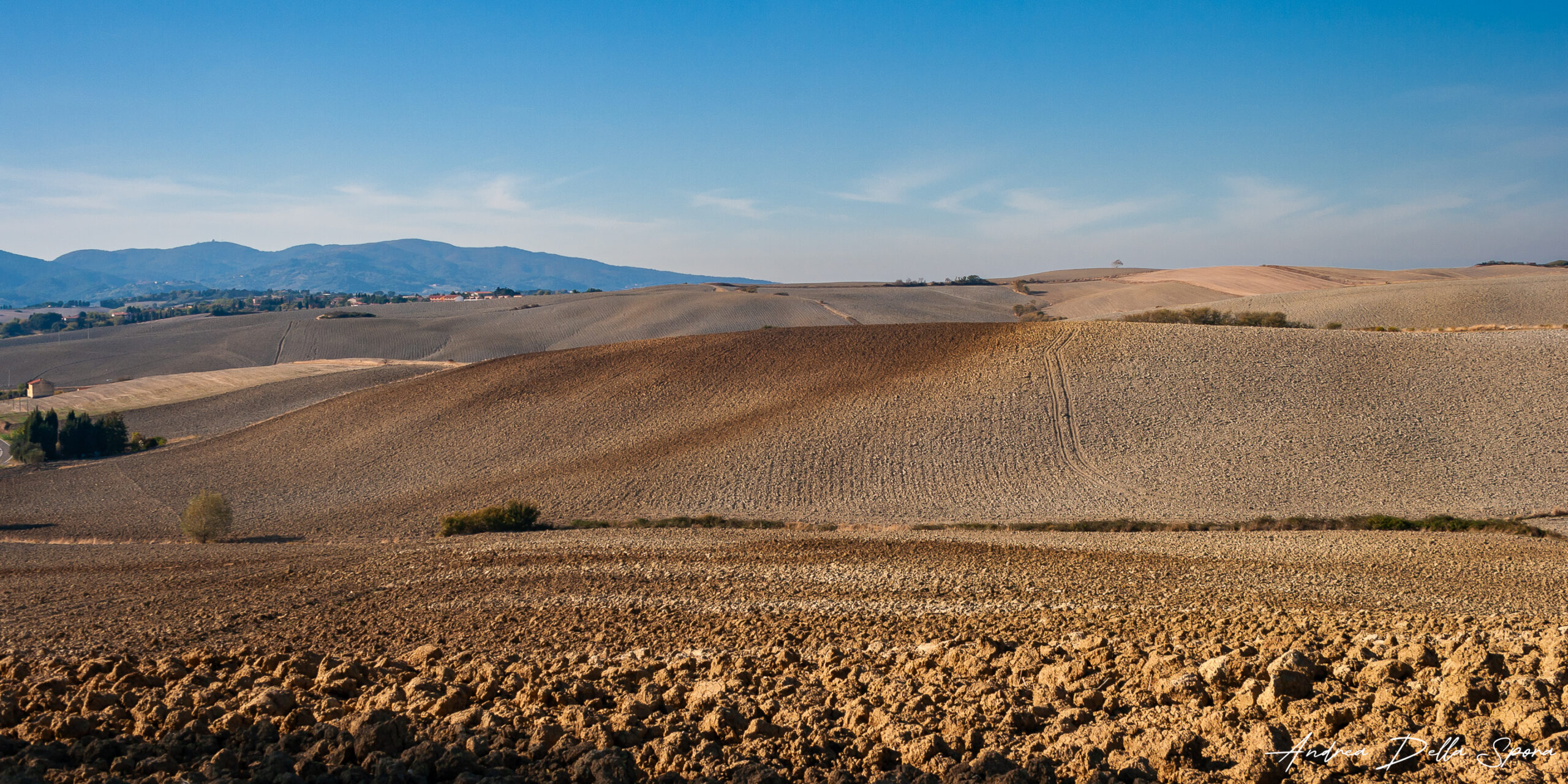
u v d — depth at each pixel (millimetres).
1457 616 12234
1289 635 9141
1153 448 43312
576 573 21812
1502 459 38250
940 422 48938
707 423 53062
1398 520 29891
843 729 6871
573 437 53312
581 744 6324
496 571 22500
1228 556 23578
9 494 48875
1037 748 6066
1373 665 6695
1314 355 52812
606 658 10891
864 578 20312
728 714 6781
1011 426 47531
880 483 41469
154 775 5898
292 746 6633
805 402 54594
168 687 9195
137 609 18859
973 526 33219
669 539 28922
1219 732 5941
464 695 7988
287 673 9898
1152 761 5520
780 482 42406
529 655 12016
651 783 5812
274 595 20188
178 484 49719
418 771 5887
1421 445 40531
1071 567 21797
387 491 46438
